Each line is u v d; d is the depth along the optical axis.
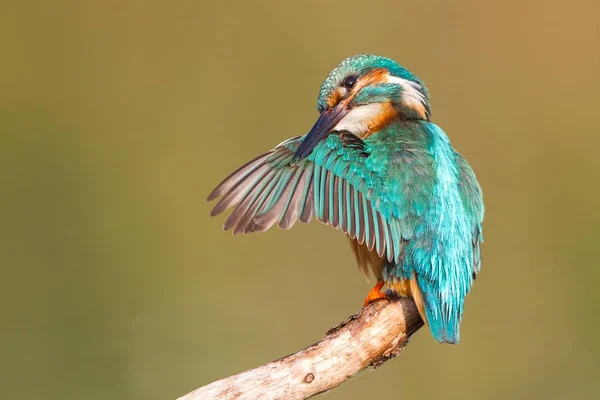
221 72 16.48
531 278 14.41
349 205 7.57
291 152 7.96
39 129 15.98
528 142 16.31
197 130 16.08
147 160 15.73
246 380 6.96
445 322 7.60
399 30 16.69
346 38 16.72
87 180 15.47
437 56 16.78
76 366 12.92
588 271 14.35
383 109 8.77
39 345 13.09
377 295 8.04
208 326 13.55
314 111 16.41
